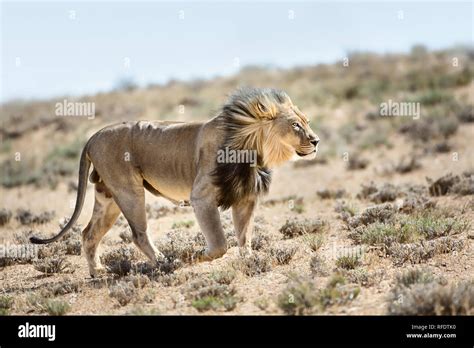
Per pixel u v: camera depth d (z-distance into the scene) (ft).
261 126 45.09
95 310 40.63
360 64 231.30
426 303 33.76
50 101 225.56
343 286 37.93
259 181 45.73
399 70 204.85
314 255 47.70
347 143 132.98
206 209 43.93
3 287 49.01
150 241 48.75
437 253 45.55
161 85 256.52
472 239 49.21
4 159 162.09
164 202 82.23
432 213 57.67
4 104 240.32
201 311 37.73
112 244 61.52
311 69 236.63
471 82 166.20
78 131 180.45
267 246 52.85
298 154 46.03
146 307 39.65
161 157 47.42
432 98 151.84
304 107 177.17
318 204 77.61
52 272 52.24
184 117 180.96
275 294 39.47
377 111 150.92
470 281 37.76
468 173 78.28
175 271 45.98
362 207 70.33
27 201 104.22
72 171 133.69
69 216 79.56
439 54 223.71
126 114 192.54
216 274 42.73
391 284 39.14
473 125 123.34
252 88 46.06
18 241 65.87
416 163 96.53
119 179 48.39
